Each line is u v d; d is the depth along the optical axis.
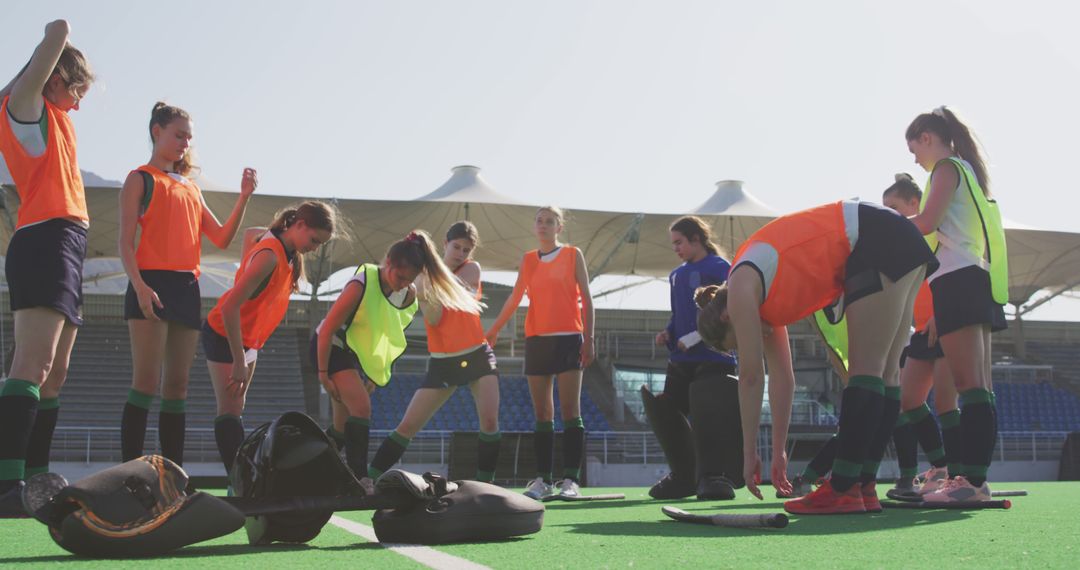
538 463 6.29
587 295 6.28
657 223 25.95
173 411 4.40
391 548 2.55
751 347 3.40
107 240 25.61
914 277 3.60
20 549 2.55
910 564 2.18
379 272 4.99
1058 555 2.36
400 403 23.41
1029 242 26.81
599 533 3.00
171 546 2.30
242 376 4.30
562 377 6.26
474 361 5.48
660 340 6.26
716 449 5.88
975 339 4.21
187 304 4.32
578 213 25.08
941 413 5.05
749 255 3.47
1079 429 24.50
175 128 4.34
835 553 2.40
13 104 3.72
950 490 4.28
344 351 4.94
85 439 19.72
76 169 3.91
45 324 3.67
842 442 3.63
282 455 2.59
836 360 4.29
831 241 3.50
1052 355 29.70
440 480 2.74
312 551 2.46
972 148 4.33
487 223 25.70
